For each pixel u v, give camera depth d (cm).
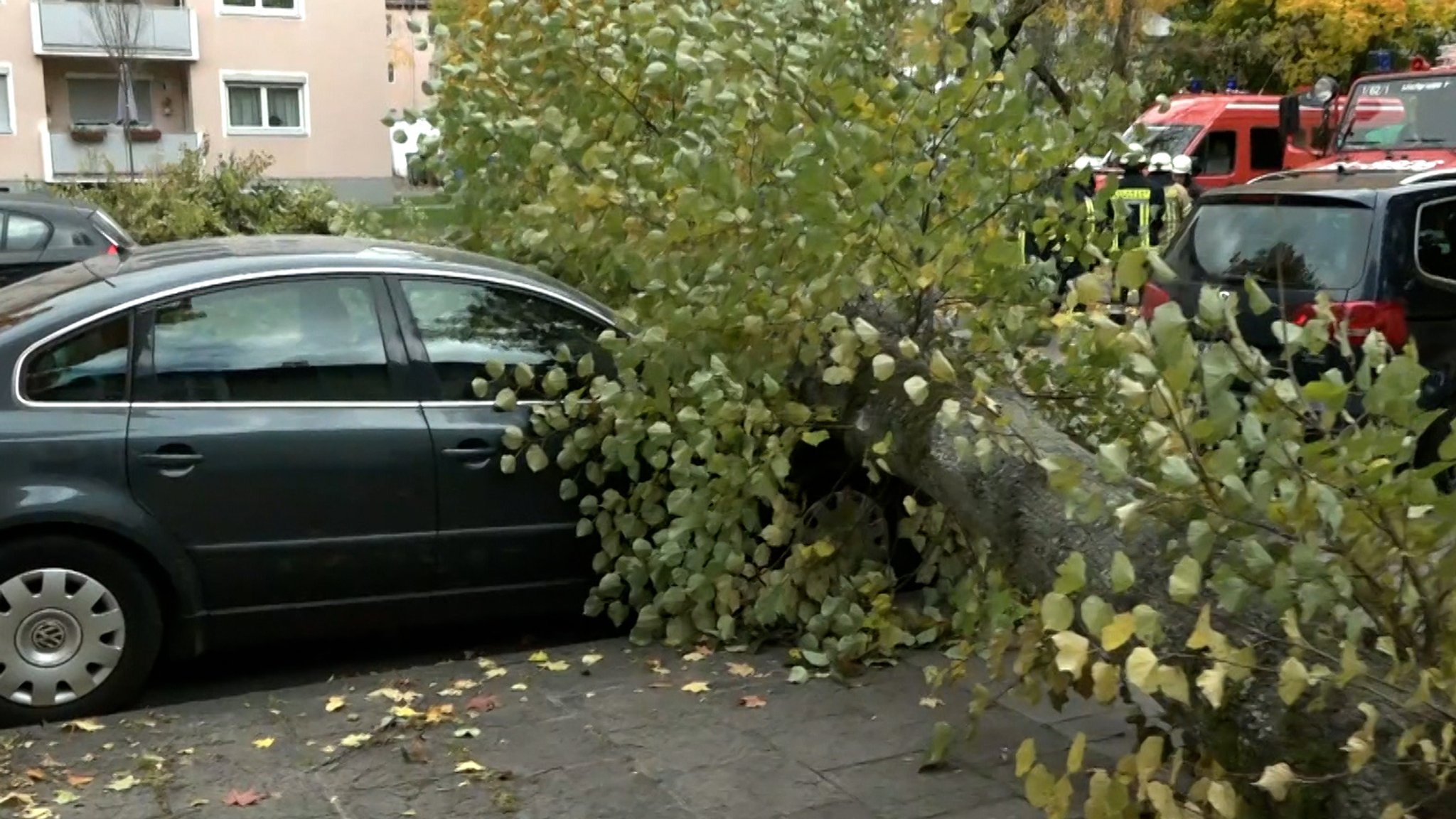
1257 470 312
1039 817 421
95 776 445
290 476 518
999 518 414
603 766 457
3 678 484
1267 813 322
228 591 514
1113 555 359
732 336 514
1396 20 2794
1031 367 461
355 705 510
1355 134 1418
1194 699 339
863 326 423
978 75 480
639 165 514
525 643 599
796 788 442
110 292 517
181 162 1797
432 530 542
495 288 570
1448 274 770
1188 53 2675
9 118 3528
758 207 489
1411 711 294
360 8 3841
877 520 578
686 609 568
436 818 420
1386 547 302
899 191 499
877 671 546
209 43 3684
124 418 499
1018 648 412
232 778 445
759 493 516
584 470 573
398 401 541
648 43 559
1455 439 286
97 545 491
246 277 530
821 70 492
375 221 797
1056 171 535
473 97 664
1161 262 362
